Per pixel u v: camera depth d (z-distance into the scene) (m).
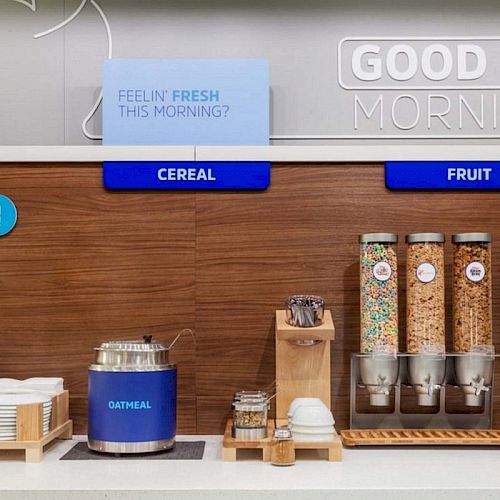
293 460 1.67
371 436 1.85
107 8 2.42
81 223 2.10
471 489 1.48
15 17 2.43
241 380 2.07
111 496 1.47
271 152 2.09
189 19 2.42
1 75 2.42
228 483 1.51
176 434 2.05
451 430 1.94
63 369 2.08
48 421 1.84
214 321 2.08
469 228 2.09
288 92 2.41
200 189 2.10
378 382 1.85
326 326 1.88
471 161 2.09
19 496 1.47
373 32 2.41
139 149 2.10
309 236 2.09
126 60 2.17
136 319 2.08
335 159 2.09
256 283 2.09
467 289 1.94
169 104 2.16
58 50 2.42
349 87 2.42
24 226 2.10
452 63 2.41
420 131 2.41
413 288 1.95
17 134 2.41
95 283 2.09
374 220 2.09
